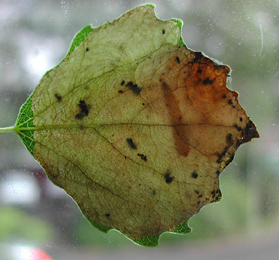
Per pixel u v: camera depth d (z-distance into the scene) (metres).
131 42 0.08
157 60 0.08
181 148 0.08
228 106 0.08
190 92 0.08
